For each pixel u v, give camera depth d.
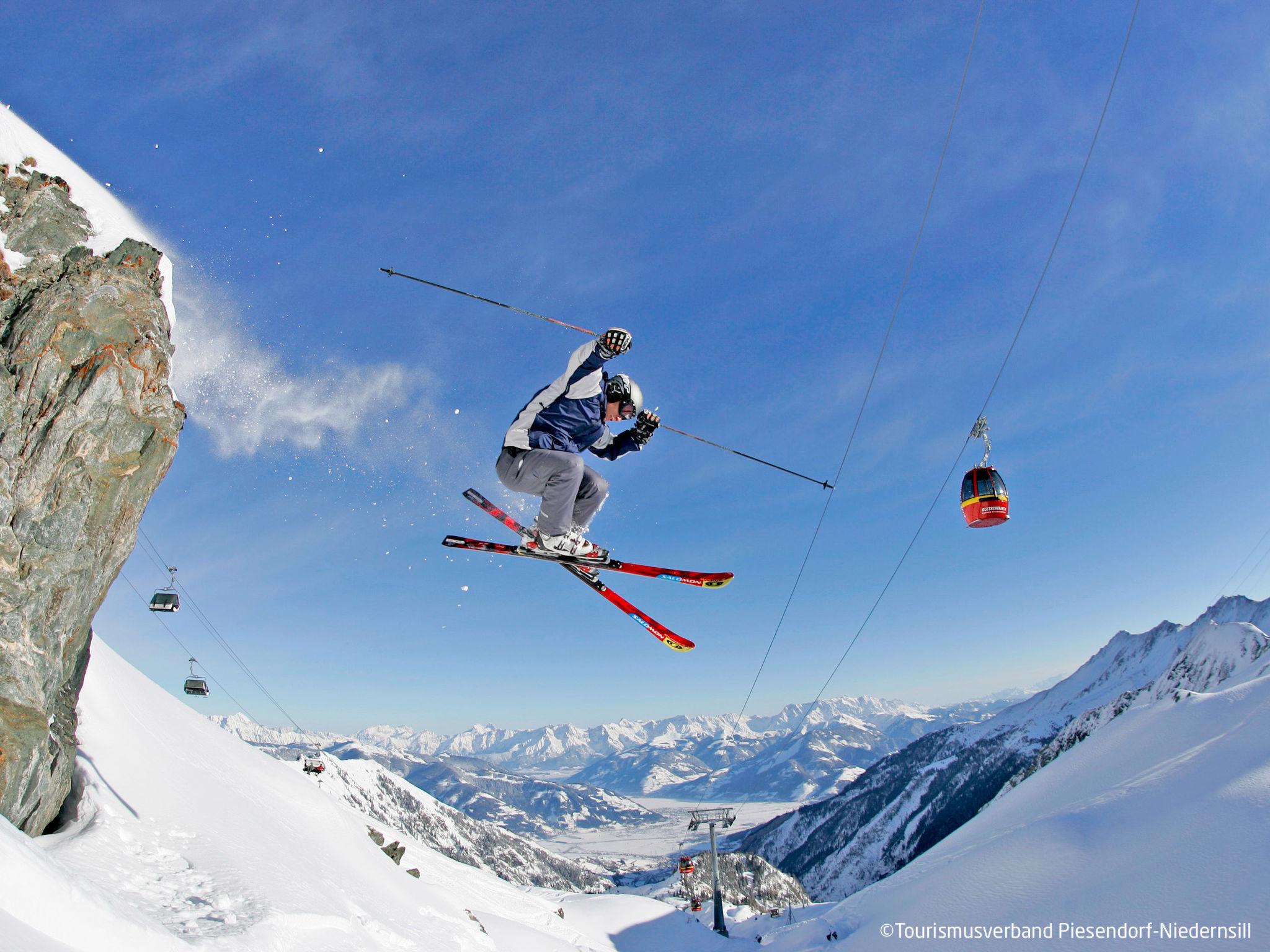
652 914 60.28
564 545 7.11
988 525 12.97
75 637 10.88
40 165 10.81
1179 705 40.19
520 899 45.00
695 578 7.94
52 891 6.95
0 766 9.35
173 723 20.28
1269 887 15.64
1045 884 23.39
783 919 68.44
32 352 9.90
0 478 9.43
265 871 13.89
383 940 15.40
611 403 6.90
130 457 10.81
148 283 11.49
